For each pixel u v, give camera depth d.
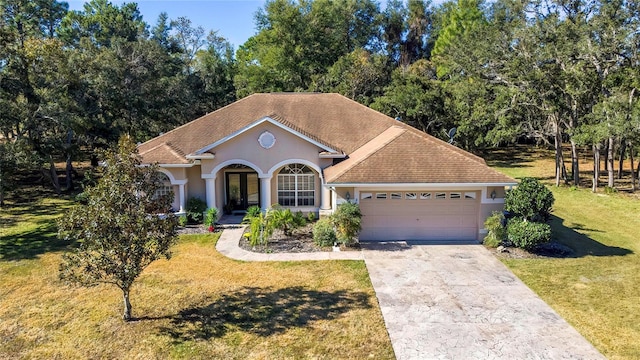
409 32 74.62
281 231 21.08
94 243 11.31
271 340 11.24
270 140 22.08
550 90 32.16
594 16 30.39
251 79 52.97
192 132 24.77
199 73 56.50
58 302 13.62
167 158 21.88
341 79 49.72
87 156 41.41
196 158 21.89
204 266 16.59
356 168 18.89
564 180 36.12
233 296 13.91
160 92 42.41
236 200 25.20
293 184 23.16
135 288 14.57
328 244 18.78
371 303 13.30
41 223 24.05
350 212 18.27
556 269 16.08
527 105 34.41
